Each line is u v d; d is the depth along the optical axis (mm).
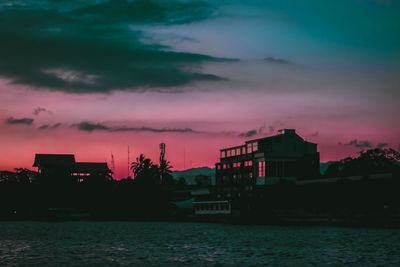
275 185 161625
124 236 117125
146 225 174250
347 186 136250
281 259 69625
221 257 73000
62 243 98875
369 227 125688
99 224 188500
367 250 77188
